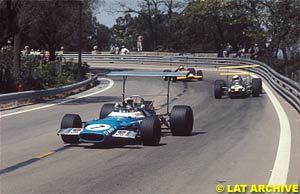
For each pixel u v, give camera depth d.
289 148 17.91
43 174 14.47
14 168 15.30
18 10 44.53
